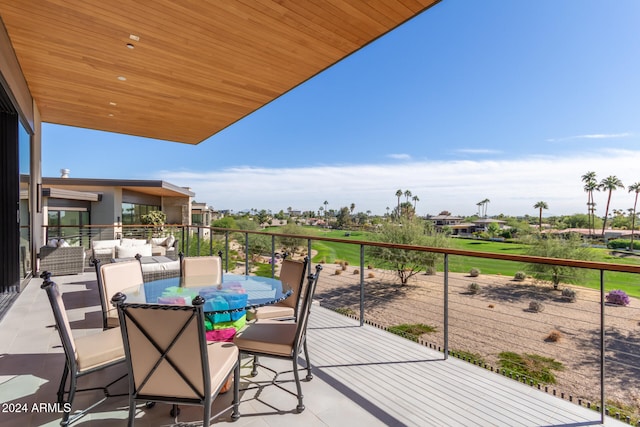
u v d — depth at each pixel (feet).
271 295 7.81
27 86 15.53
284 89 15.84
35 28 10.87
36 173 19.24
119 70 13.83
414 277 54.49
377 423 6.09
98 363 6.18
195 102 17.43
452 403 6.72
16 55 12.64
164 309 4.93
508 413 6.38
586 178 141.18
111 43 11.77
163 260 18.99
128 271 9.18
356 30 10.96
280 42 11.72
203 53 12.46
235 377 6.31
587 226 109.81
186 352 5.03
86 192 40.73
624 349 26.45
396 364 8.49
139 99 17.02
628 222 124.67
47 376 7.71
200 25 10.69
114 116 19.77
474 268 54.90
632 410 18.53
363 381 7.63
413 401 6.80
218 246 40.34
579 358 25.38
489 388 7.34
